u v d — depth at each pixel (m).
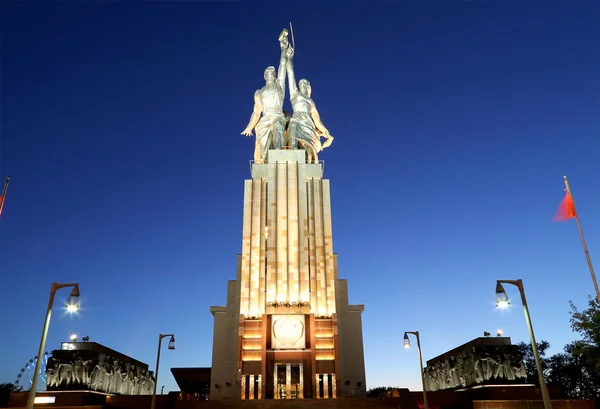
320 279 61.66
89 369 49.31
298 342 58.19
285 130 73.25
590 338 38.09
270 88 74.44
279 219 64.06
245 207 64.88
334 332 58.38
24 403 47.12
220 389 58.41
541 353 83.56
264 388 55.66
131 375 60.41
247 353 57.97
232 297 63.16
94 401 48.41
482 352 50.88
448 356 61.19
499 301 26.27
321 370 57.25
